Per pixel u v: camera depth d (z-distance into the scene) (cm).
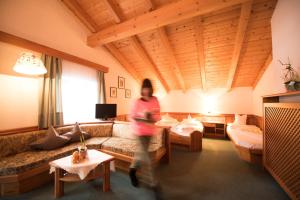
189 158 326
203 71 456
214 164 293
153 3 314
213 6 247
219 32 337
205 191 203
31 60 231
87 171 188
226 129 511
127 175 250
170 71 505
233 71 424
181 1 270
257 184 220
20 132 264
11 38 250
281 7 252
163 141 290
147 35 388
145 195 197
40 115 286
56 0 329
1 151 224
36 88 289
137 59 482
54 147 259
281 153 201
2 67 247
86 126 350
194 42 375
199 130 397
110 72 465
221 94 559
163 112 645
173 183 223
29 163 204
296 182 167
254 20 301
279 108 207
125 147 268
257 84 474
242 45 352
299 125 164
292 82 202
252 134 359
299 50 205
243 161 307
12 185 195
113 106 414
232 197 191
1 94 246
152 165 216
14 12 260
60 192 195
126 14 346
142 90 206
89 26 391
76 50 367
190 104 603
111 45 436
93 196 195
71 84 355
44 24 305
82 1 345
